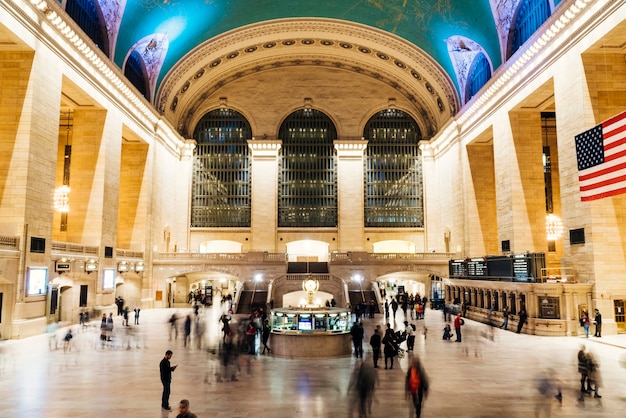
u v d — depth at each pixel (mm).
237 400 9758
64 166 31516
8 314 17641
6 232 18047
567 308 18781
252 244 39250
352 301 29859
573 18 19719
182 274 33281
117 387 10805
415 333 20031
